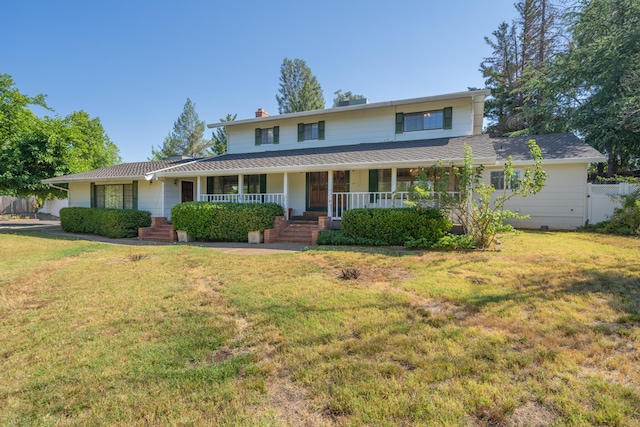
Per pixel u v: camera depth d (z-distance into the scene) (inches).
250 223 422.6
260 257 298.7
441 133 491.8
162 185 546.0
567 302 157.6
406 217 339.6
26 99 818.2
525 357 108.4
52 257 324.8
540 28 999.6
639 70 566.9
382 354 114.0
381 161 377.4
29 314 166.4
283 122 597.9
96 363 116.6
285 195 459.5
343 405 88.2
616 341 119.0
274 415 86.0
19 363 119.3
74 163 704.4
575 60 674.2
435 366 104.4
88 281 225.3
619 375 98.0
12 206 1071.0
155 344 129.6
